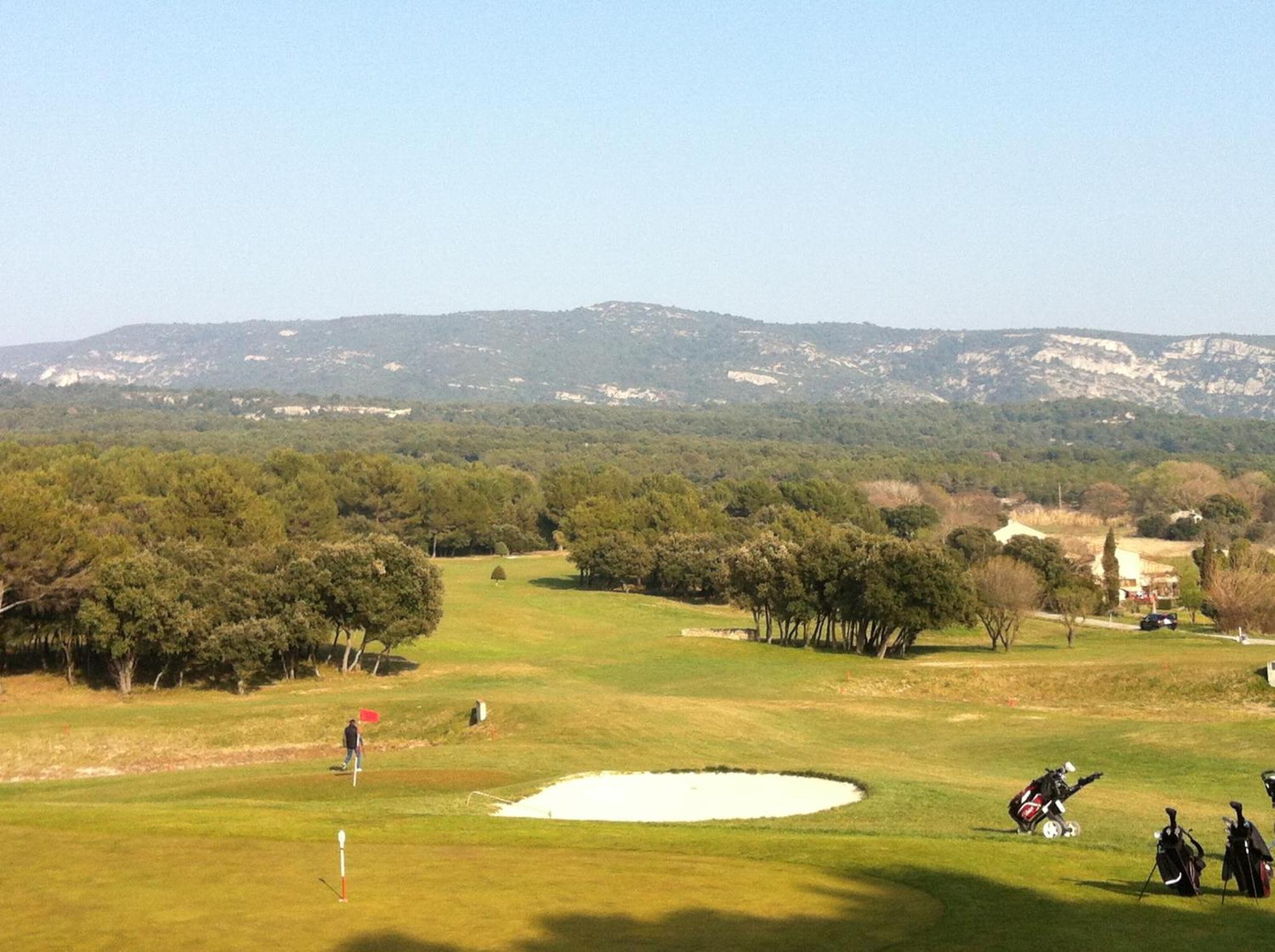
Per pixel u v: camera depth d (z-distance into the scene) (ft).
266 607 281.74
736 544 531.91
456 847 86.02
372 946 60.08
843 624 356.79
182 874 75.56
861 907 68.64
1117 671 250.98
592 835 91.97
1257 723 191.11
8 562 253.03
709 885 73.56
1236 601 382.42
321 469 636.07
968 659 314.14
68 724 201.36
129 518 398.42
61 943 60.49
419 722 209.15
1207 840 101.04
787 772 140.77
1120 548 570.46
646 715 203.21
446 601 463.42
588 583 564.30
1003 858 83.05
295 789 139.85
